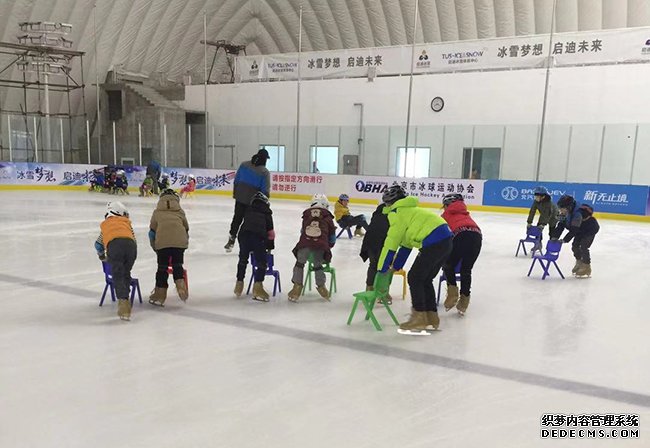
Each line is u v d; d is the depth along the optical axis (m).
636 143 18.91
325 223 5.76
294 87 24.67
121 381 3.58
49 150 25.50
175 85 29.11
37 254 8.24
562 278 7.57
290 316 5.23
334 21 30.00
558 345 4.59
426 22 27.66
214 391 3.46
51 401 3.26
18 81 25.19
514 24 26.14
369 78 22.95
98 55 28.48
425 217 4.62
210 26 31.56
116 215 5.11
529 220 9.23
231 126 26.22
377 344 4.47
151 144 26.23
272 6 31.14
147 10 28.47
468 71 21.42
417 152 22.45
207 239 10.34
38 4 25.09
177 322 4.93
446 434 2.98
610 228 14.27
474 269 8.10
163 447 2.77
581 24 25.16
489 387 3.65
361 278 7.21
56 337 4.43
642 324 5.32
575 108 19.72
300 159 24.80
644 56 18.77
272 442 2.84
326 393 3.47
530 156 20.52
